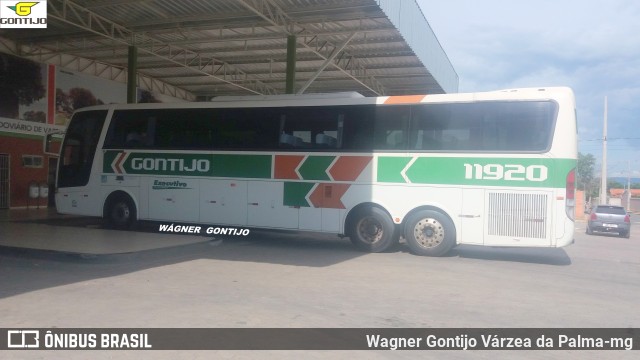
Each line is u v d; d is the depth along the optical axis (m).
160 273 9.32
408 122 11.95
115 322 6.39
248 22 17.02
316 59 20.64
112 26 17.44
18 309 6.88
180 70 24.00
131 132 14.46
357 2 14.95
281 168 12.87
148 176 14.17
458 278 9.52
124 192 14.42
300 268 10.12
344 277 9.32
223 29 17.94
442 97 11.72
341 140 12.41
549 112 11.04
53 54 21.36
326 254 11.98
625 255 14.73
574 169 10.98
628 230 24.23
